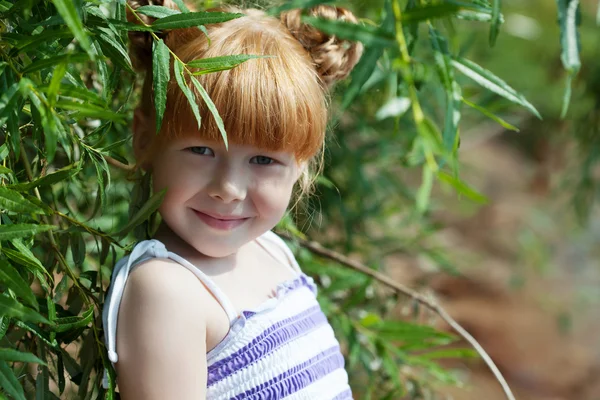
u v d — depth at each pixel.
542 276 5.67
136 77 1.83
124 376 1.38
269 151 1.45
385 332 2.27
